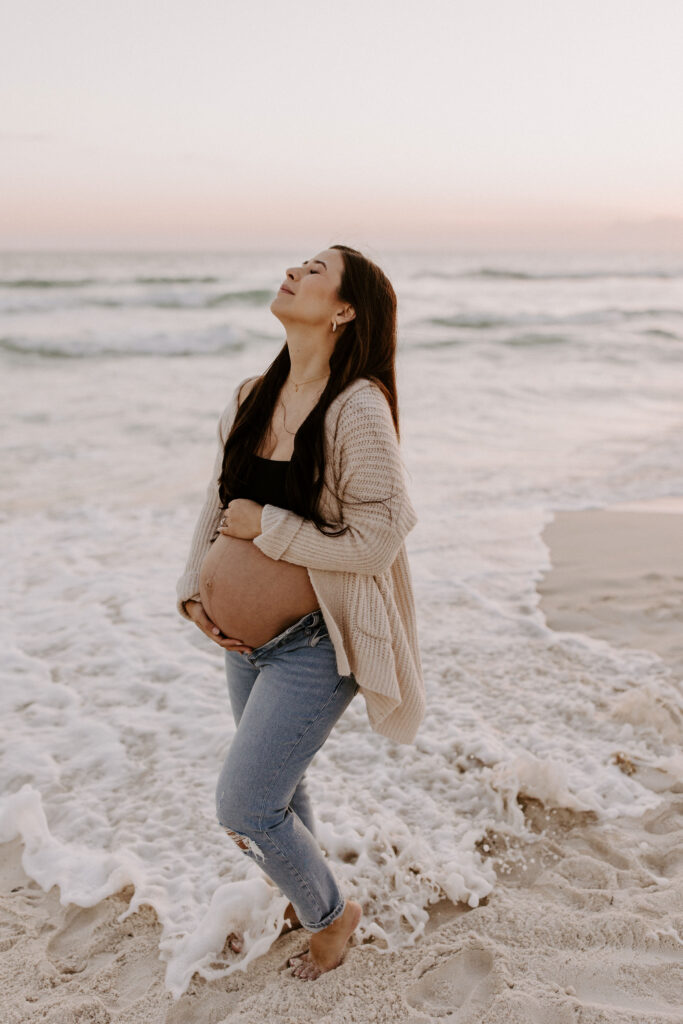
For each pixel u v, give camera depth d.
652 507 6.79
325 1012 2.09
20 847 2.81
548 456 8.78
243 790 1.97
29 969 2.27
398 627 2.13
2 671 4.05
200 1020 2.11
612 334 21.66
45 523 6.48
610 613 4.59
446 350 18.70
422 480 7.77
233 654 2.22
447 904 2.52
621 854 2.67
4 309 25.42
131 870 2.60
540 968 2.20
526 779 2.97
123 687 3.90
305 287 2.01
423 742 3.33
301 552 1.96
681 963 2.20
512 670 3.95
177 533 6.27
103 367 15.68
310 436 1.96
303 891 2.11
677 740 3.34
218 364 16.36
